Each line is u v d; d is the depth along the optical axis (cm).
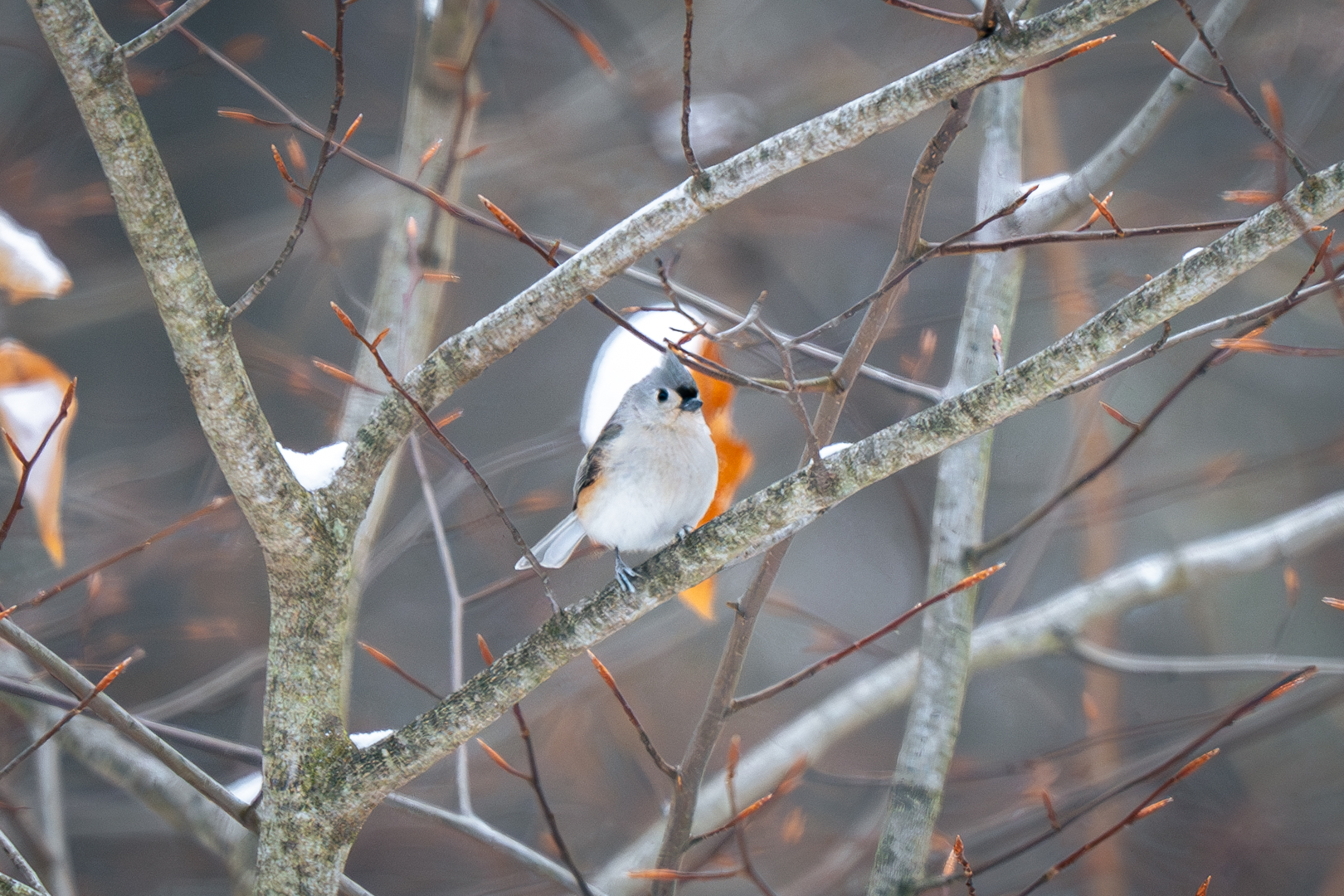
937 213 1550
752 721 1477
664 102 1465
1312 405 1627
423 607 1466
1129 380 1620
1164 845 1334
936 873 1023
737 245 1505
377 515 810
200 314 482
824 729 1041
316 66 1602
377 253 1563
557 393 1608
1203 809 1371
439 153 873
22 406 541
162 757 542
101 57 456
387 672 1439
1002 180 850
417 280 758
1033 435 1570
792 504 509
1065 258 1108
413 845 1249
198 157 1549
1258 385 1634
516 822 1342
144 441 1494
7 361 546
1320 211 438
